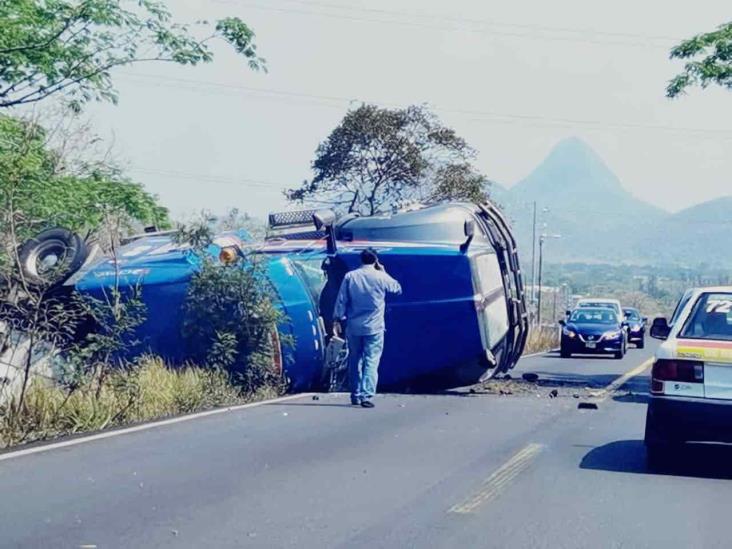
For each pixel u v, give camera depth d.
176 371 15.30
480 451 11.40
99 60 17.95
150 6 17.75
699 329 10.62
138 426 12.58
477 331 17.45
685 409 10.05
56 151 19.81
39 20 17.19
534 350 39.34
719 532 8.12
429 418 14.00
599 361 31.86
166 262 16.33
